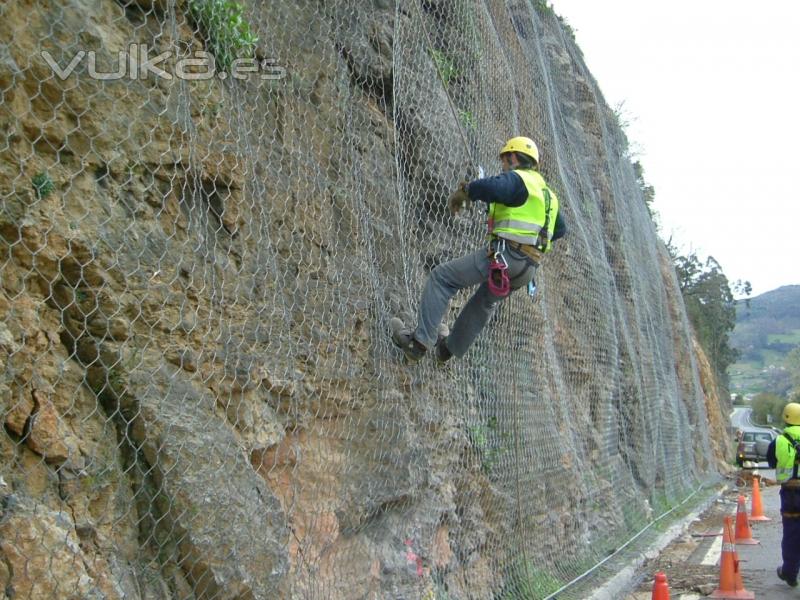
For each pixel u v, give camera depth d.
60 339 3.25
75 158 3.35
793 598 7.90
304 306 4.44
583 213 11.56
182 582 3.42
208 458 3.58
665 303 17.86
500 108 8.23
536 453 7.61
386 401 5.15
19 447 2.96
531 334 7.94
